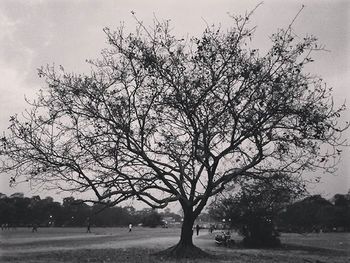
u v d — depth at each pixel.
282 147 23.91
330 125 22.91
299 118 23.52
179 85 24.95
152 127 25.36
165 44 24.81
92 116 24.36
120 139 25.06
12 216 146.25
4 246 36.03
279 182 26.31
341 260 25.47
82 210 162.75
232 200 39.06
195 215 25.91
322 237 71.12
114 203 24.34
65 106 24.42
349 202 127.19
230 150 25.19
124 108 25.02
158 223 165.62
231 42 24.30
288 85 23.50
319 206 106.38
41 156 23.59
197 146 24.75
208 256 25.16
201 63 24.61
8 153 22.78
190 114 24.20
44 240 48.38
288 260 25.05
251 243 39.91
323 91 23.31
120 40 24.86
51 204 161.12
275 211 39.28
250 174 25.94
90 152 23.66
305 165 24.27
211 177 25.56
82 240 49.25
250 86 23.95
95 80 25.05
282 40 23.66
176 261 22.80
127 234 76.44
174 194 26.19
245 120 24.11
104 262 21.83
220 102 25.05
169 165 26.72
